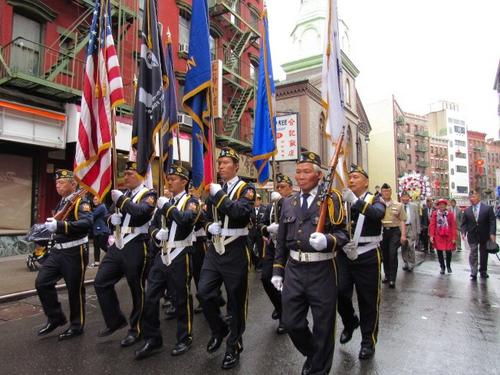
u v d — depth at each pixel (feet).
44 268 16.02
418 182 66.23
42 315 19.54
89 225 15.99
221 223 14.06
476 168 291.17
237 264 13.70
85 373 12.66
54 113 38.70
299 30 107.24
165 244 14.42
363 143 135.03
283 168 82.48
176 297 14.57
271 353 14.43
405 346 15.23
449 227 31.65
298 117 58.90
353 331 16.37
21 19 38.68
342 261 14.82
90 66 16.87
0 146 38.40
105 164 16.21
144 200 15.17
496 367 13.26
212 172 15.75
